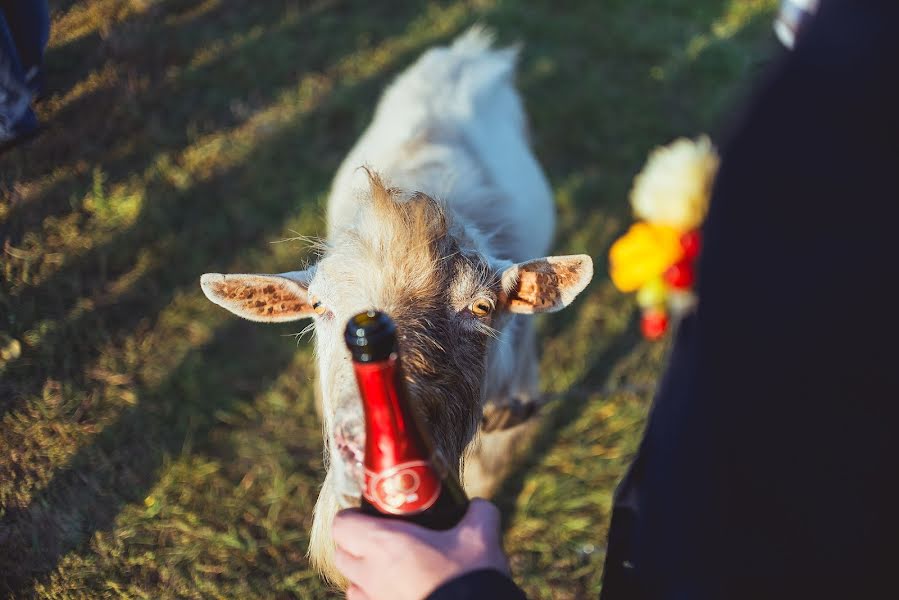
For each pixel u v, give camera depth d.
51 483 2.26
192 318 3.22
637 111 5.07
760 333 0.64
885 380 0.60
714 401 0.70
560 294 2.17
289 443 3.12
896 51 0.58
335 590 2.63
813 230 0.61
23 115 2.17
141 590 2.40
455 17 5.37
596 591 2.89
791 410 0.64
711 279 0.69
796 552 0.67
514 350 2.62
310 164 4.06
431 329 1.77
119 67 2.71
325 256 2.00
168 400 2.95
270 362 3.36
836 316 0.61
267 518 2.85
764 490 0.67
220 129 3.52
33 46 2.13
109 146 2.72
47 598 2.13
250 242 3.63
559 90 5.12
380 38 4.94
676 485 0.77
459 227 2.04
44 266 2.42
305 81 4.27
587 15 5.86
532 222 3.27
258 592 2.63
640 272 2.73
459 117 3.27
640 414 3.48
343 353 1.71
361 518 1.03
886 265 0.59
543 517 3.09
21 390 2.24
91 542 2.32
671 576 0.81
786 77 0.64
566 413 3.47
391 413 1.05
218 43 3.58
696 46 5.62
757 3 6.22
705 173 2.62
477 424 1.97
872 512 0.63
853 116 0.59
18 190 2.29
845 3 0.62
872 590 0.65
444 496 1.14
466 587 0.92
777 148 0.63
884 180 0.59
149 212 3.06
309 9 4.57
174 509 2.69
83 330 2.58
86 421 2.47
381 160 3.01
